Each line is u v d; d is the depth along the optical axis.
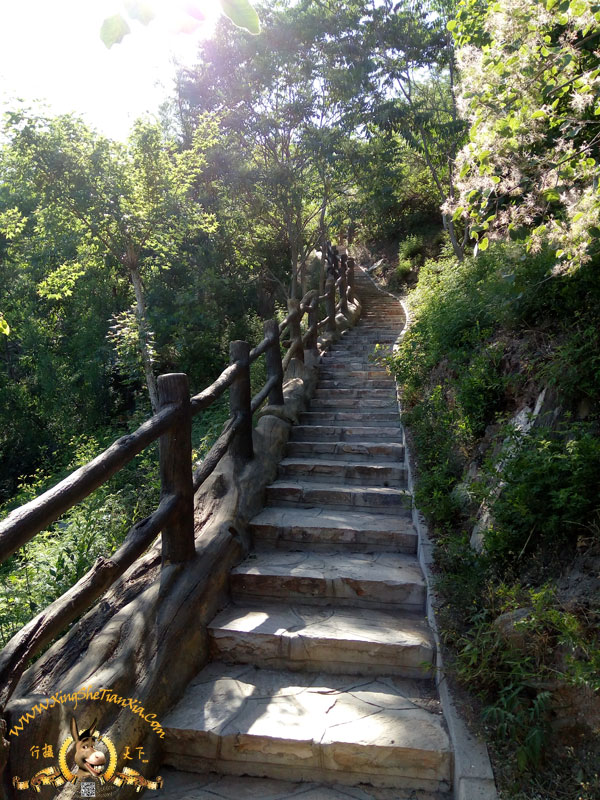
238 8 1.14
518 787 2.18
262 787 2.52
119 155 11.41
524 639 2.49
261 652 3.16
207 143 13.71
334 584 3.56
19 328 17.33
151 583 3.15
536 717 2.34
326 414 6.54
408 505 4.45
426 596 3.42
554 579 2.71
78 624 2.78
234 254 17.34
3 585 4.23
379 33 14.52
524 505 2.91
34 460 15.75
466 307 5.59
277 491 4.78
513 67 2.84
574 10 2.66
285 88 15.62
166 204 11.51
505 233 3.24
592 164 2.81
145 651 2.74
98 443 11.80
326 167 16.20
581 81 2.73
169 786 2.52
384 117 14.10
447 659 2.87
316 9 14.92
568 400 3.29
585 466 2.70
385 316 14.50
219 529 3.80
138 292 11.93
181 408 3.23
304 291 18.64
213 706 2.78
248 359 4.84
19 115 10.55
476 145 2.98
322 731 2.56
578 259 2.86
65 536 5.28
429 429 5.04
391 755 2.45
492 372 4.38
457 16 4.62
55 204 11.40
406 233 24.38
